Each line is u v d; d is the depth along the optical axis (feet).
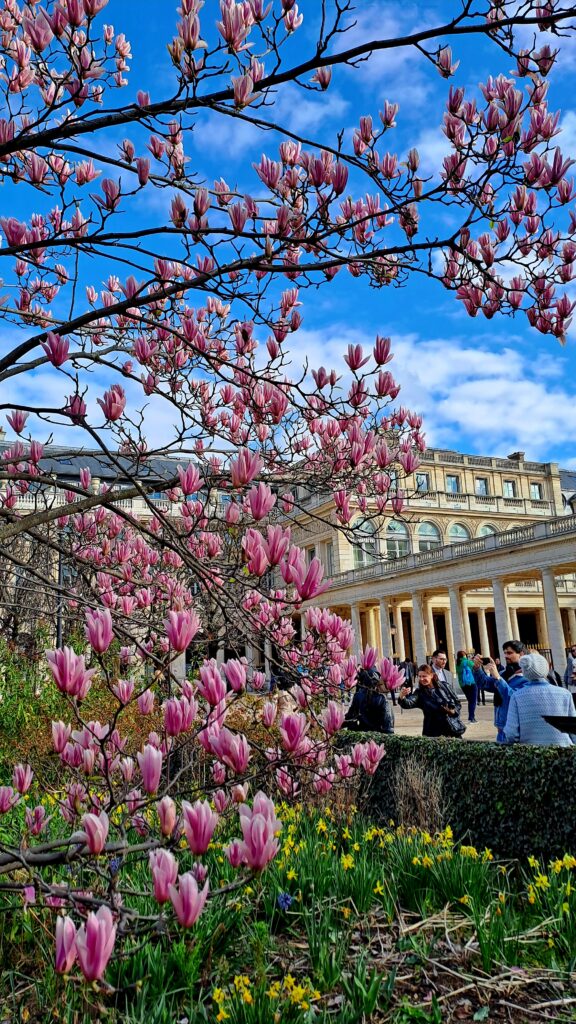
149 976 10.23
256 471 8.50
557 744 21.20
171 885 5.30
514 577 122.52
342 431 15.87
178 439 13.85
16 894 12.02
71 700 7.32
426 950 13.08
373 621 167.84
